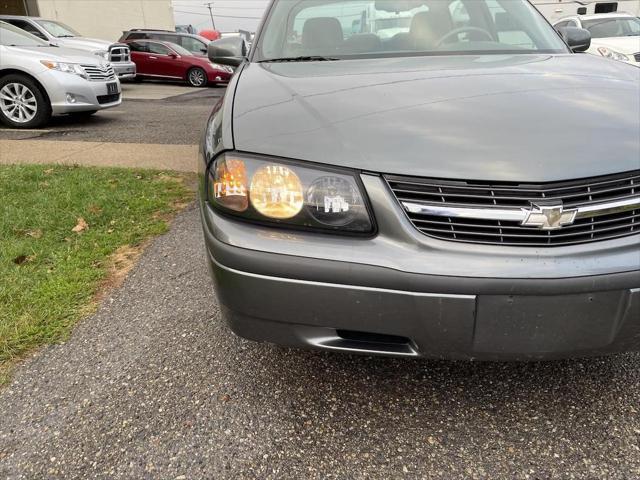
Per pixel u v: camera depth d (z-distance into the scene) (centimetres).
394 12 280
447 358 152
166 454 162
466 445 164
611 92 184
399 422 174
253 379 195
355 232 148
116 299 255
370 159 148
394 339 154
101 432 172
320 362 204
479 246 142
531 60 234
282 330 156
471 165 144
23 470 158
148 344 218
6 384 197
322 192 148
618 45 888
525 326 144
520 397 184
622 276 142
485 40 268
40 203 371
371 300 146
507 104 171
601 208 144
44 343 221
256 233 152
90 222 345
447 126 158
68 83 675
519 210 141
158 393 189
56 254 298
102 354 212
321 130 159
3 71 673
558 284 140
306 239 149
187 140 616
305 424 173
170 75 1526
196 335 224
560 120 161
